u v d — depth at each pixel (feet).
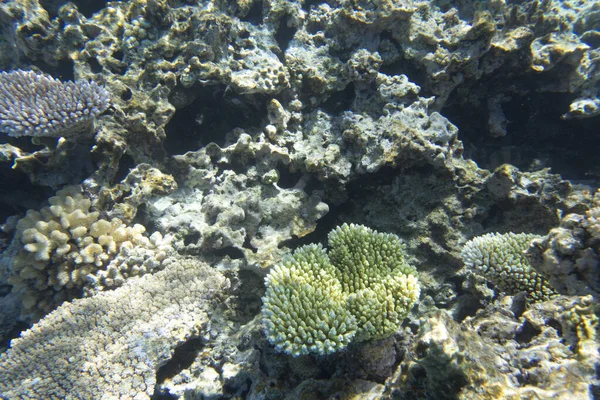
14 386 9.01
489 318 9.23
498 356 7.26
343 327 8.05
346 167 12.81
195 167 13.41
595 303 7.67
